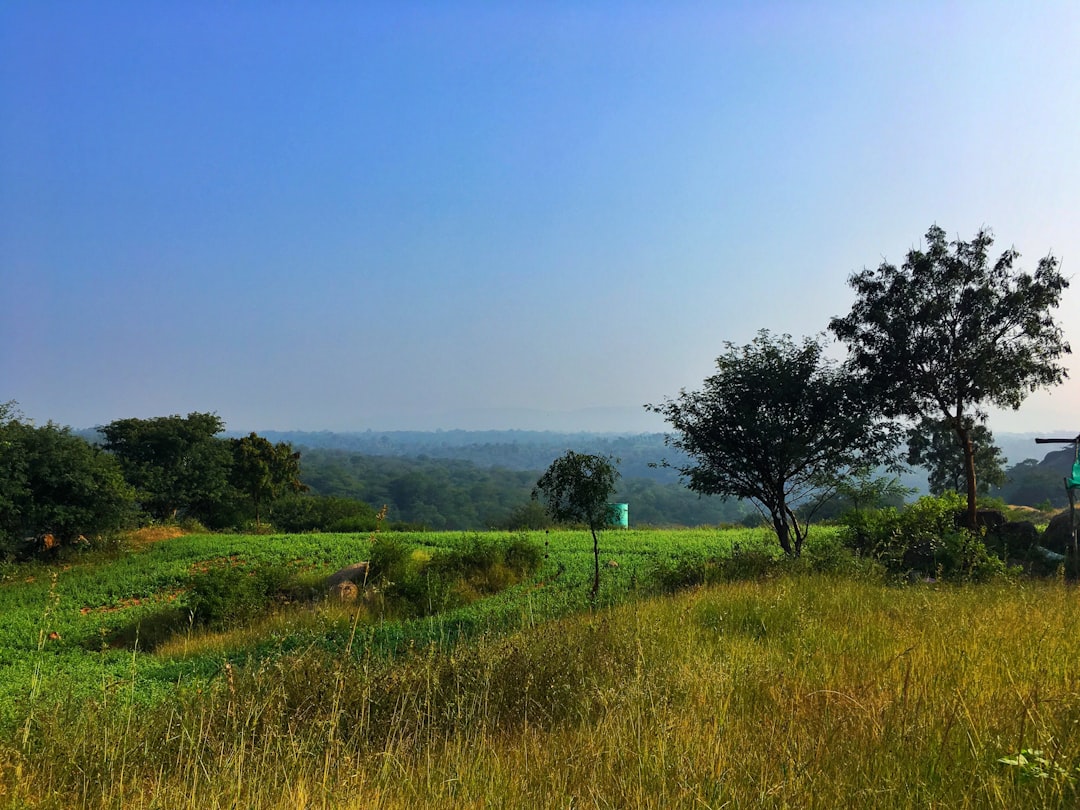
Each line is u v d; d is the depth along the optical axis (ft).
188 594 59.21
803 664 20.56
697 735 14.61
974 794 11.54
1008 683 16.71
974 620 24.41
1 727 21.88
